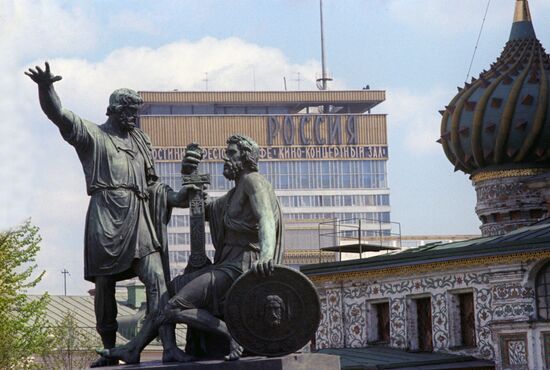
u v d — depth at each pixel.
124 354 18.38
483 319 61.03
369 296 66.69
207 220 18.72
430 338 64.06
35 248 57.41
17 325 57.91
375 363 61.75
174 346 18.16
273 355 17.44
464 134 72.19
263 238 17.73
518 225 71.25
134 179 18.55
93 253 18.42
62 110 18.34
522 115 70.69
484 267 61.03
